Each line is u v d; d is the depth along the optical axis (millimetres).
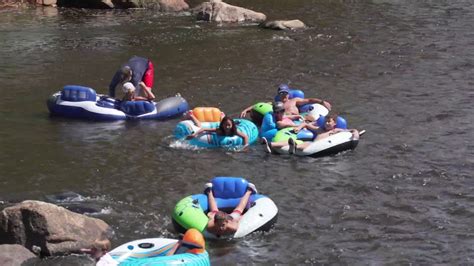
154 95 22578
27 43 30250
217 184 13359
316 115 19062
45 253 11461
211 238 12367
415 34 32656
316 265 11625
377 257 11898
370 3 41625
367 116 20125
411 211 13750
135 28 34062
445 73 25453
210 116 18734
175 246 10961
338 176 15617
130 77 20516
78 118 19922
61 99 20094
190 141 17734
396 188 14914
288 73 25656
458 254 12008
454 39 31453
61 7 39031
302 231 12836
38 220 11609
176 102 20359
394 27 34438
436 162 16422
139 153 17141
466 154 16938
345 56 28469
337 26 34812
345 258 11859
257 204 13016
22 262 11109
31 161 16484
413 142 17844
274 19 36688
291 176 15648
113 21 35625
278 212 13656
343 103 21562
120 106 20078
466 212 13680
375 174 15719
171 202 14148
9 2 38750
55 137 18281
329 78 24953
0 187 14852
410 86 23641
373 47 30109
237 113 20625
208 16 36188
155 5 39219
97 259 11453
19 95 22438
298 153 16875
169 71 25969
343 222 13266
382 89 23281
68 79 24656
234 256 11836
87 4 39062
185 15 37812
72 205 13797
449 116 20047
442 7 39969
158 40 31453
